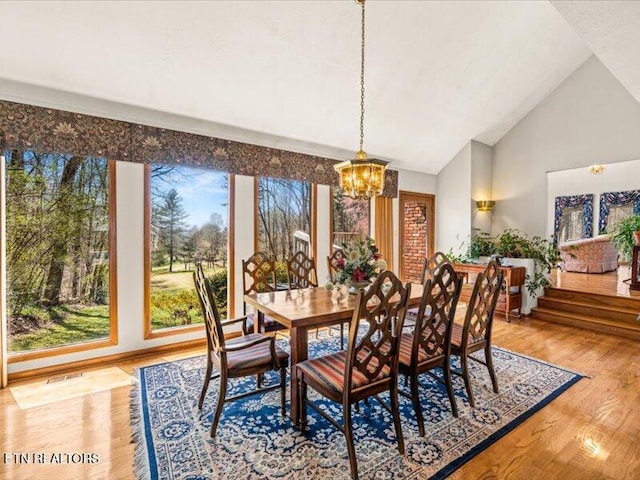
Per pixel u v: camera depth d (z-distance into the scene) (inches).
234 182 152.9
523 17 144.1
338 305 94.7
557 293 191.5
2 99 103.4
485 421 85.0
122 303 126.6
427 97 167.5
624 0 73.2
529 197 216.4
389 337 72.6
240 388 103.0
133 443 76.7
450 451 73.4
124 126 123.6
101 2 91.5
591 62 189.6
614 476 66.2
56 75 106.3
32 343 115.6
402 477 65.7
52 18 92.1
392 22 121.8
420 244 232.8
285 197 173.3
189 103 129.9
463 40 143.0
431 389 103.1
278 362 85.2
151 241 136.3
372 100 155.9
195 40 107.7
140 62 109.7
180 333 138.9
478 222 226.8
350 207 199.3
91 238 124.2
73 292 121.6
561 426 83.0
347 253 111.5
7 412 89.5
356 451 73.4
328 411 90.0
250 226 157.6
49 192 117.5
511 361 124.2
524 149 218.5
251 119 146.6
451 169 231.6
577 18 80.5
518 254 198.7
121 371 115.7
